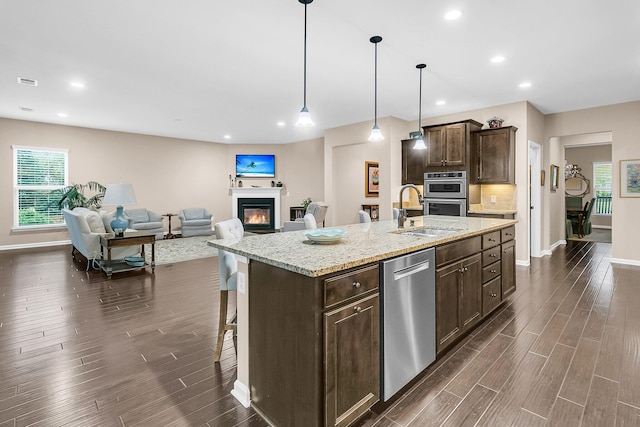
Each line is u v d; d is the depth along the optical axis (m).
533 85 4.52
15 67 3.89
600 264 5.32
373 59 3.68
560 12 2.71
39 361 2.31
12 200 6.57
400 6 2.63
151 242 4.80
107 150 7.65
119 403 1.86
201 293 3.83
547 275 4.65
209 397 1.93
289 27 2.98
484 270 2.88
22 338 2.66
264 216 9.68
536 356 2.38
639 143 5.19
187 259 5.68
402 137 6.51
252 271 1.84
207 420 1.73
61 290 3.93
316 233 2.23
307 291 1.48
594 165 10.12
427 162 5.66
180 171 8.83
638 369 2.19
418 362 2.03
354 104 5.46
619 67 3.89
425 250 2.09
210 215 8.98
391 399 1.90
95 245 4.78
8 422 1.70
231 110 5.87
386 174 6.31
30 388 1.99
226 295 2.34
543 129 6.14
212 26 2.96
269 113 6.08
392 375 1.82
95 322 2.99
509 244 3.44
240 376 1.92
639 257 5.23
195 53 3.52
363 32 3.06
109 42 3.26
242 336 1.91
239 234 2.72
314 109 5.75
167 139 8.59
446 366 2.26
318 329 1.45
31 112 6.00
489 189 5.68
